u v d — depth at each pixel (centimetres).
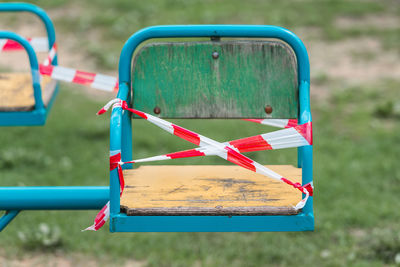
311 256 510
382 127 794
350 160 693
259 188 222
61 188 256
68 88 940
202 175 239
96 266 502
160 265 497
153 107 233
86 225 566
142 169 247
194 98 231
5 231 554
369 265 489
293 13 1270
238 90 230
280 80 229
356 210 578
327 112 842
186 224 199
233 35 225
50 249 527
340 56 1062
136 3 1298
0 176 655
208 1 1349
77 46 1105
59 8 1291
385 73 987
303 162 200
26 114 283
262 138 202
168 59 230
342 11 1287
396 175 654
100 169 678
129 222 198
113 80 290
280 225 199
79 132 779
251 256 512
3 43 365
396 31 1177
